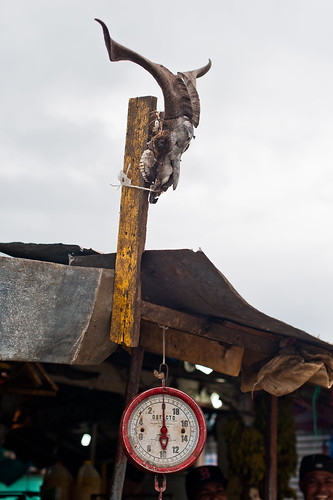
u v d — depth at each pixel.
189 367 5.10
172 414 3.20
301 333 3.44
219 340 3.63
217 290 3.23
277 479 5.56
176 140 3.18
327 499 5.13
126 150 3.30
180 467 3.11
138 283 3.16
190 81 3.34
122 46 3.06
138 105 3.31
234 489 5.50
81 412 6.12
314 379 3.72
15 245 3.84
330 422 7.93
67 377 5.29
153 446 3.14
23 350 3.04
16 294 3.05
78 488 5.49
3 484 6.32
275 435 4.88
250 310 3.29
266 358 3.87
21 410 6.01
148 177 3.21
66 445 6.32
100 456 6.50
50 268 3.13
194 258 3.05
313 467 5.22
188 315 3.48
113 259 3.43
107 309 3.24
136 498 6.02
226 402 5.98
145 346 3.87
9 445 6.40
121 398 6.12
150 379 5.59
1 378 4.55
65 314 3.15
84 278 3.18
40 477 6.45
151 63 3.16
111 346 3.46
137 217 3.20
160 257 3.20
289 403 5.76
